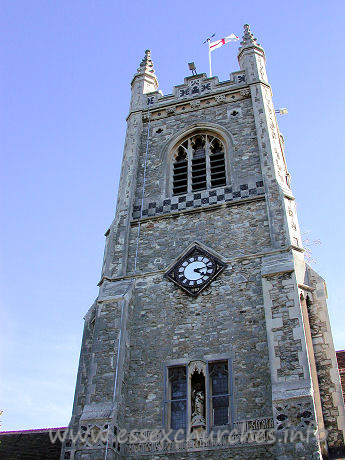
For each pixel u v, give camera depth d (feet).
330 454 51.03
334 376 55.57
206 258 67.62
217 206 73.46
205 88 93.86
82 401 60.34
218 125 85.61
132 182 80.89
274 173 74.54
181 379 58.75
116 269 69.92
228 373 57.00
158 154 85.05
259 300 61.31
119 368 58.08
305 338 55.21
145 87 98.68
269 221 68.69
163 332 62.23
